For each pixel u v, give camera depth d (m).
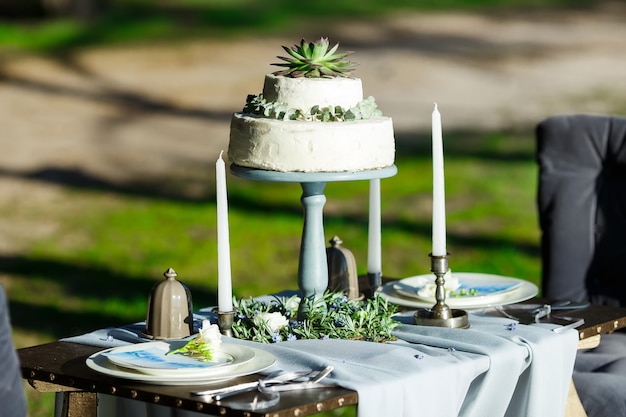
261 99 3.22
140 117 13.89
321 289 3.26
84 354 3.04
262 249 8.41
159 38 18.91
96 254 8.35
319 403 2.60
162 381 2.71
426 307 3.46
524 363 3.10
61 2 20.61
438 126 3.23
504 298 3.54
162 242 8.68
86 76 16.22
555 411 3.21
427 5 22.44
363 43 18.17
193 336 3.14
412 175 10.65
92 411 3.10
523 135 12.26
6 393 2.42
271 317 3.19
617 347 4.02
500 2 22.86
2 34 18.92
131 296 7.29
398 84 15.09
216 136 12.91
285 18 20.69
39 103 14.62
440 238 3.27
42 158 11.91
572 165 4.42
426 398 2.81
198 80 15.84
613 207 4.36
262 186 10.66
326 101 3.16
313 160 3.08
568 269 4.36
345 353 2.97
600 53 17.12
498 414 3.07
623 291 4.33
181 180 10.91
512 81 15.18
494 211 9.32
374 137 3.13
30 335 6.46
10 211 9.79
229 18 20.62
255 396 2.64
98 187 10.70
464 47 17.78
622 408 3.59
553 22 20.36
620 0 23.11
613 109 13.20
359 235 8.57
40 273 7.88
